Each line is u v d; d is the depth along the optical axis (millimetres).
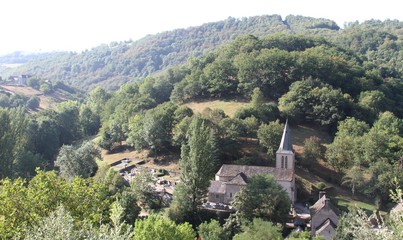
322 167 104250
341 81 142375
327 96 125438
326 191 94438
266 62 143000
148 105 145375
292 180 87375
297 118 125875
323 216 70375
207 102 145500
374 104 128625
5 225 28859
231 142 106500
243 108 121875
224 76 149375
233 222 68875
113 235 18219
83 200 33469
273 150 102875
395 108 135625
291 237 62562
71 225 18453
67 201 32656
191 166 77250
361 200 91812
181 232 46875
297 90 131125
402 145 103062
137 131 121875
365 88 141125
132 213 64875
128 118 133875
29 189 32875
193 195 76625
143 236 42281
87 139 151750
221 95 147750
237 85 147625
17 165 95812
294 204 88438
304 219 78188
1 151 90125
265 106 124000
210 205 83438
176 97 151750
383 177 89250
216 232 62375
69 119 153875
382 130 108375
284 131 95875
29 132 119625
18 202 31016
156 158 115438
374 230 19734
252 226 60375
